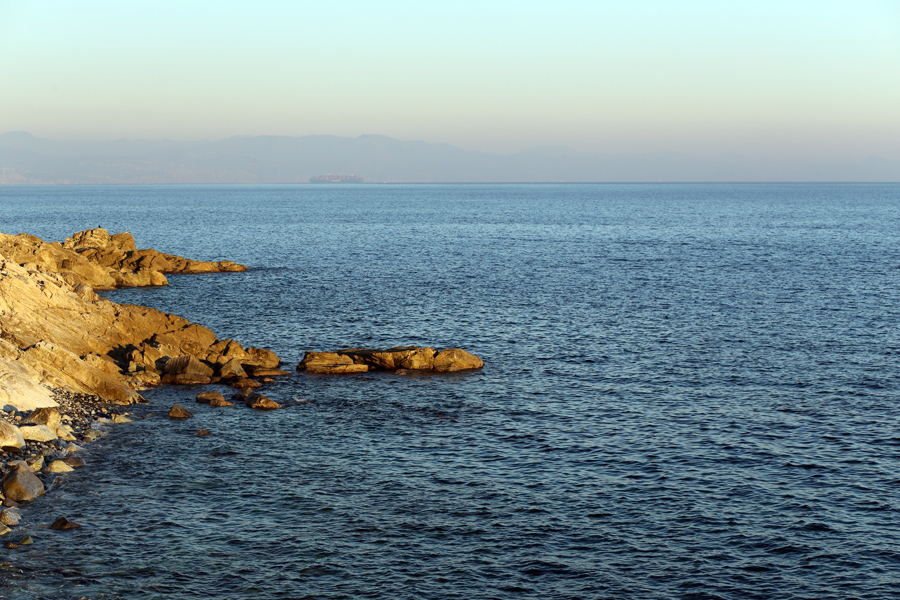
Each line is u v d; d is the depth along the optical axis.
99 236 101.31
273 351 56.75
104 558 25.42
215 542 26.83
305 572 24.95
